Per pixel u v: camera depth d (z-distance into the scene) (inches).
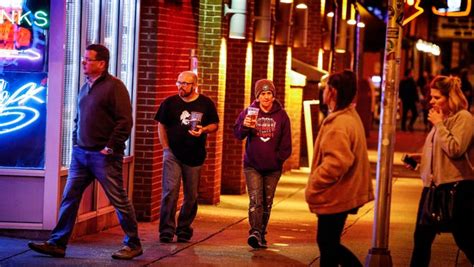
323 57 1246.3
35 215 555.2
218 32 773.9
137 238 521.7
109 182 509.0
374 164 1202.6
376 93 2091.5
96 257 518.0
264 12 855.1
